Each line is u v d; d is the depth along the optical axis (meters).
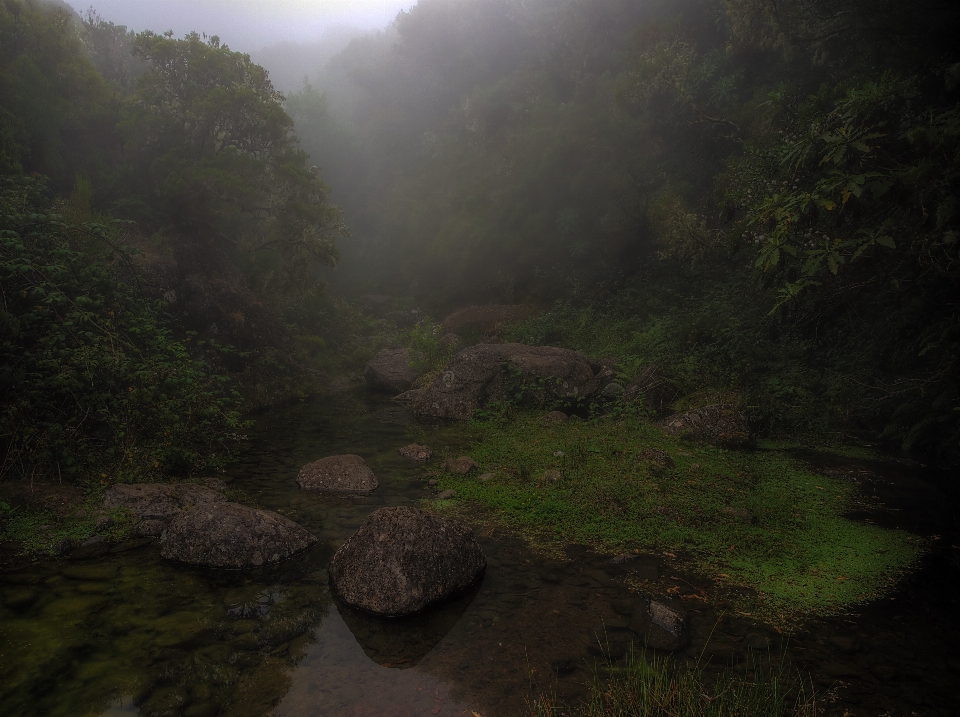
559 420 10.15
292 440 9.31
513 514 6.21
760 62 18.06
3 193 8.90
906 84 8.20
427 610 4.37
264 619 4.24
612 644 3.94
